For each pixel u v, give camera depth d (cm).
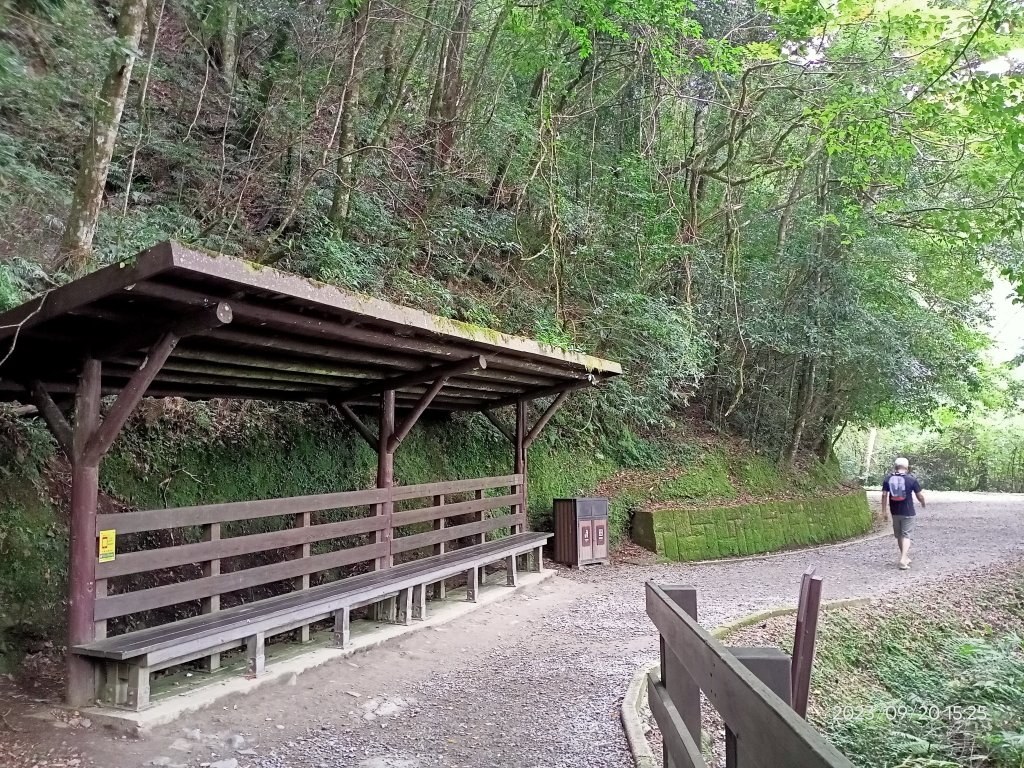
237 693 452
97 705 405
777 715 147
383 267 984
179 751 373
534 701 474
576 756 384
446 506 761
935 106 1047
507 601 789
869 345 1402
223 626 450
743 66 1218
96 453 407
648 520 1157
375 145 959
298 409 793
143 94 799
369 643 575
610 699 478
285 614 501
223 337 428
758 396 1538
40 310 361
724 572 1043
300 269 855
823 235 1424
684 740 273
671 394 1280
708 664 222
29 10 450
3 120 644
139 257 325
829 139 1125
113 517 420
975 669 725
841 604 806
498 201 1223
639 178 1258
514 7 1030
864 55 1195
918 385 1480
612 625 695
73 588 402
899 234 1434
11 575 489
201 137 962
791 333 1391
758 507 1301
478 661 568
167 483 627
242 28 1024
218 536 488
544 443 1163
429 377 631
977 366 1738
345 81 912
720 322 1416
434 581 711
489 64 1180
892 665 723
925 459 3250
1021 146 989
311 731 414
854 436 3338
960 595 943
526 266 1238
